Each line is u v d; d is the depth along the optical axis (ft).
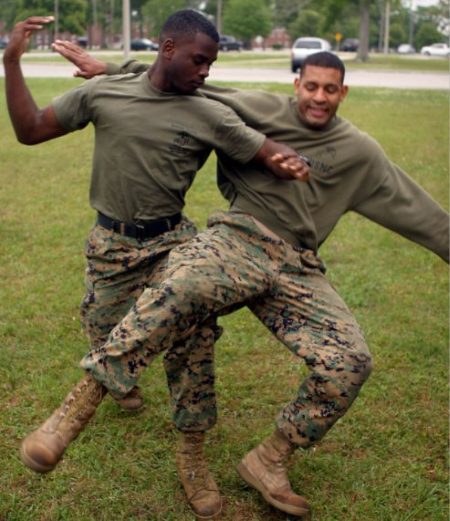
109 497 11.32
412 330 17.53
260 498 11.48
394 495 11.60
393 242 24.08
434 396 14.55
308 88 10.94
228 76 87.86
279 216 10.99
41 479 11.66
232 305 10.77
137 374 9.85
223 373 15.19
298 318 10.75
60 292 19.12
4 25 245.86
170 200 11.61
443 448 12.85
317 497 11.53
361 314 18.43
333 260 22.34
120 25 282.97
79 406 9.91
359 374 10.20
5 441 12.63
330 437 13.05
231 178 11.41
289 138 11.23
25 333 16.74
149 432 13.06
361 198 11.44
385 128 46.93
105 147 11.36
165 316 9.73
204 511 10.85
